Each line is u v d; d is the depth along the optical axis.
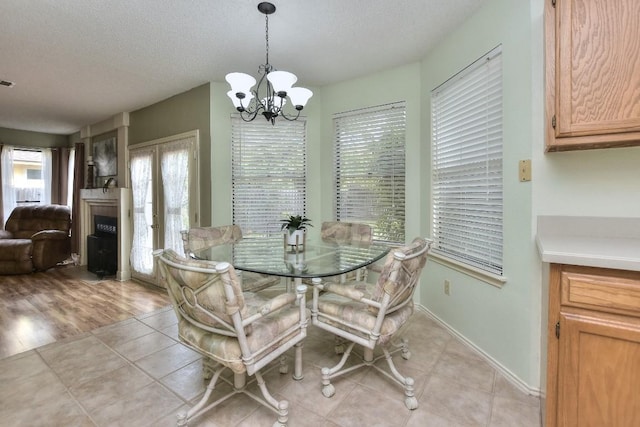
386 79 3.01
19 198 5.47
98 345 2.35
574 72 1.34
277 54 2.67
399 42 2.50
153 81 3.22
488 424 1.50
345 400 1.69
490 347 2.02
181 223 3.57
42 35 2.32
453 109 2.41
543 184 1.65
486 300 2.05
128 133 4.30
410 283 1.61
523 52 1.72
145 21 2.16
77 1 1.93
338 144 3.37
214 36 2.37
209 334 1.38
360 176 3.22
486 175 2.08
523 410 1.59
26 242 4.48
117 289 3.81
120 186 4.41
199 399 1.72
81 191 5.01
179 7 2.00
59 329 2.65
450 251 2.51
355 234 2.76
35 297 3.51
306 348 2.28
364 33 2.35
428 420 1.53
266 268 1.83
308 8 2.03
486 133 2.07
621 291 1.09
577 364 1.16
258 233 3.40
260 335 1.38
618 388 1.10
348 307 1.71
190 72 3.01
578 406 1.17
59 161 5.82
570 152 1.59
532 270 1.69
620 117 1.28
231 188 3.33
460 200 2.36
